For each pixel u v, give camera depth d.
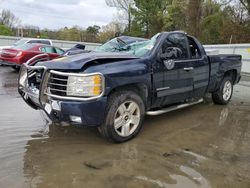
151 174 3.57
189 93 5.86
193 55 6.20
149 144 4.53
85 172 3.58
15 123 5.34
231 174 3.63
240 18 29.62
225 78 7.19
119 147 4.38
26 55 13.02
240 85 11.07
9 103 6.89
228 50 17.42
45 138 4.67
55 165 3.75
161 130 5.21
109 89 4.20
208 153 4.25
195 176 3.55
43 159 3.91
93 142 4.55
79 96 4.08
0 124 5.26
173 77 5.34
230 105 7.38
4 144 4.36
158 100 5.17
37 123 5.38
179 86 5.53
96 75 4.09
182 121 5.80
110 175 3.52
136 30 45.78
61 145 4.41
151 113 5.06
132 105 4.61
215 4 34.34
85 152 4.17
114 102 4.32
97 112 4.15
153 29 44.31
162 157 4.06
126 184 3.32
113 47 7.26
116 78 4.29
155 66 4.97
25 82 4.88
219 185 3.36
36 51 13.27
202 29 32.75
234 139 4.88
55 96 4.17
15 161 3.83
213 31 33.34
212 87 6.74
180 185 3.34
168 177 3.51
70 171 3.60
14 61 12.90
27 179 3.39
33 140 4.57
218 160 4.02
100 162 3.86
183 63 5.56
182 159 4.02
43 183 3.31
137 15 45.22
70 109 4.09
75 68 4.15
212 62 6.47
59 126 5.24
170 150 4.32
